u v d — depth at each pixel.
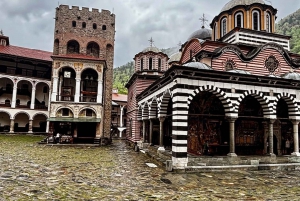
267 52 22.80
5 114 46.06
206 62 20.95
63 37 38.97
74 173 13.98
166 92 18.44
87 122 32.69
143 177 13.41
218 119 20.39
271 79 17.66
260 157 17.56
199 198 9.86
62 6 39.62
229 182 12.68
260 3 26.34
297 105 18.52
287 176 14.42
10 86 46.44
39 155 20.56
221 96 16.83
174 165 15.08
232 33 25.83
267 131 21.03
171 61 37.81
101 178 12.95
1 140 32.28
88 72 35.28
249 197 10.18
